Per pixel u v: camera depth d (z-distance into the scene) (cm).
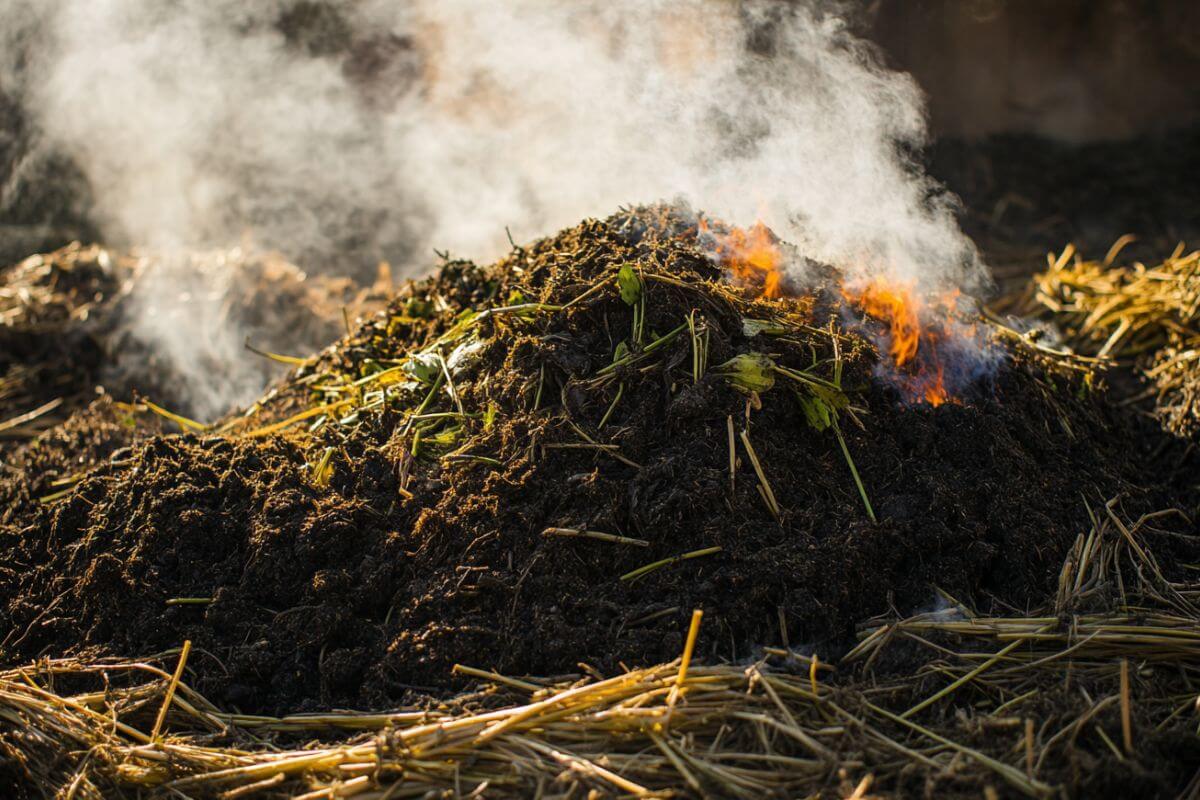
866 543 240
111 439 372
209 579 256
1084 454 302
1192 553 278
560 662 223
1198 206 583
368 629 240
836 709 211
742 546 236
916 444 268
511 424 255
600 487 240
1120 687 218
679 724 207
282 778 209
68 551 275
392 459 268
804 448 258
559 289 276
